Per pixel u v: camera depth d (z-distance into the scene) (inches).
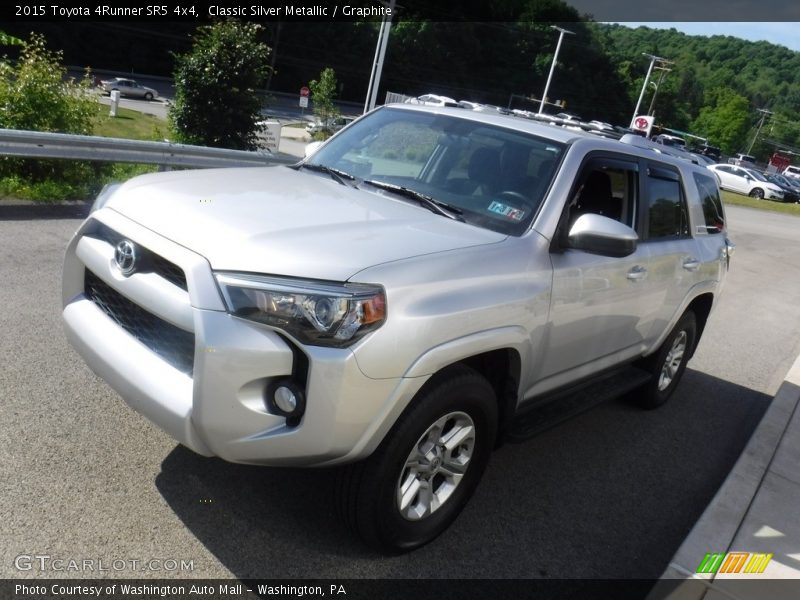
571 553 139.2
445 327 113.3
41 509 121.0
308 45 3147.1
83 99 442.3
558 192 144.4
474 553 132.5
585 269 146.9
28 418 147.7
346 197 140.1
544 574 130.9
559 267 139.7
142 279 113.6
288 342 104.2
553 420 154.3
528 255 134.0
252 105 617.9
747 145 4783.5
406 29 3430.1
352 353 103.3
